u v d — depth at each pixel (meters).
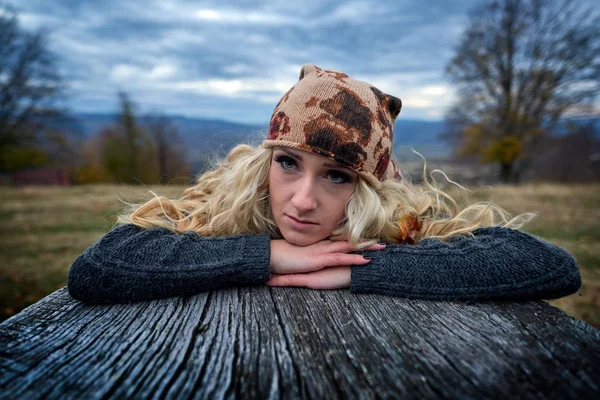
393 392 0.62
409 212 1.27
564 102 16.20
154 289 0.96
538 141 17.44
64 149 21.31
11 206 9.41
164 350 0.74
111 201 9.79
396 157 1.59
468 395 0.62
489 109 17.83
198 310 0.92
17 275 4.46
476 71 17.94
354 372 0.68
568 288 0.96
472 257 1.03
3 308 3.67
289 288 1.07
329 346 0.76
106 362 0.69
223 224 1.28
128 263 0.97
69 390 0.61
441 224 1.30
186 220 1.32
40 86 17.55
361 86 1.14
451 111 18.52
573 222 5.89
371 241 1.11
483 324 0.86
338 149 1.02
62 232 6.58
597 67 15.02
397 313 0.92
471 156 18.84
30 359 0.70
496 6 17.36
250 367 0.69
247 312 0.91
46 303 0.96
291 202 1.08
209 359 0.71
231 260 1.03
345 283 1.06
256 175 1.26
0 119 17.33
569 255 1.01
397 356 0.73
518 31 16.72
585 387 0.63
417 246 1.11
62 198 10.83
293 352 0.74
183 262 1.01
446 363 0.70
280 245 1.12
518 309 0.94
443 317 0.89
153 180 25.58
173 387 0.63
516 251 1.02
